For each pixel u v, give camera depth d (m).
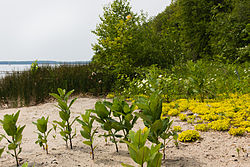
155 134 2.01
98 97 7.78
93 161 2.31
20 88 6.89
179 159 2.32
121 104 2.35
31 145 3.00
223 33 11.25
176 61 8.76
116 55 8.52
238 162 2.21
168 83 5.77
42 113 5.38
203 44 14.09
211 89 5.82
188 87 5.67
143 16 9.34
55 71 8.34
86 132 2.38
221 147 2.69
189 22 15.20
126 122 2.30
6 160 2.41
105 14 9.48
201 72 5.38
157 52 8.77
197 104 5.03
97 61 9.23
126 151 2.61
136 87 6.67
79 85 8.27
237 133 3.12
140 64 8.87
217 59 10.52
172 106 5.13
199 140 2.97
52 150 2.73
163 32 9.52
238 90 5.90
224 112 4.14
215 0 15.30
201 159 2.32
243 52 9.59
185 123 3.89
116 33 8.88
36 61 8.17
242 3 11.86
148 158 1.18
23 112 5.56
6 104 7.26
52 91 7.66
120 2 9.32
